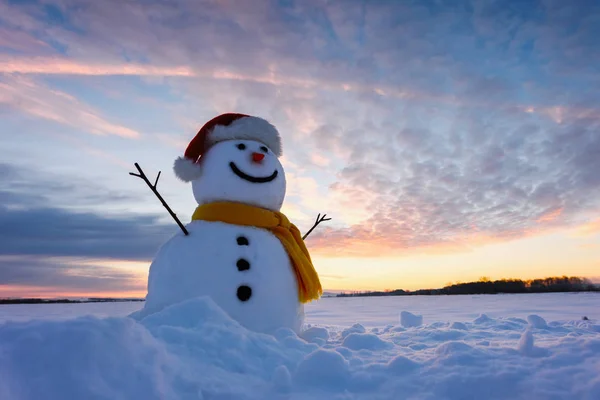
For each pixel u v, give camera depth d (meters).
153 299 4.25
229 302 4.07
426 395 2.60
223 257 4.20
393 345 3.86
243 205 4.53
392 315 14.73
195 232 4.42
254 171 4.60
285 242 4.59
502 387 2.64
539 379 2.69
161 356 2.57
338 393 2.66
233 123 4.90
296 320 4.42
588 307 15.73
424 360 3.09
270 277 4.26
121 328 2.50
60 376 2.20
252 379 2.80
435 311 14.95
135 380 2.34
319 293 4.61
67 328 2.37
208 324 3.27
